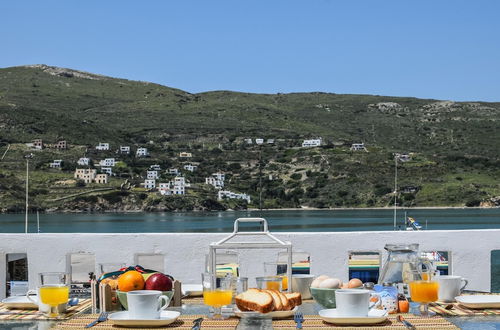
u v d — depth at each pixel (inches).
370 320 142.6
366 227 4001.0
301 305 173.3
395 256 172.6
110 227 4138.8
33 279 244.1
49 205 5290.4
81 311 167.2
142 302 144.7
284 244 171.3
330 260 241.8
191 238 243.8
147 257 263.4
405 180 5767.7
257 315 151.9
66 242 244.1
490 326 147.5
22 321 157.2
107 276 176.2
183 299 185.2
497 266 1064.8
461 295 175.9
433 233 243.0
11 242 243.3
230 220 4685.0
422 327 140.9
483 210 5354.3
